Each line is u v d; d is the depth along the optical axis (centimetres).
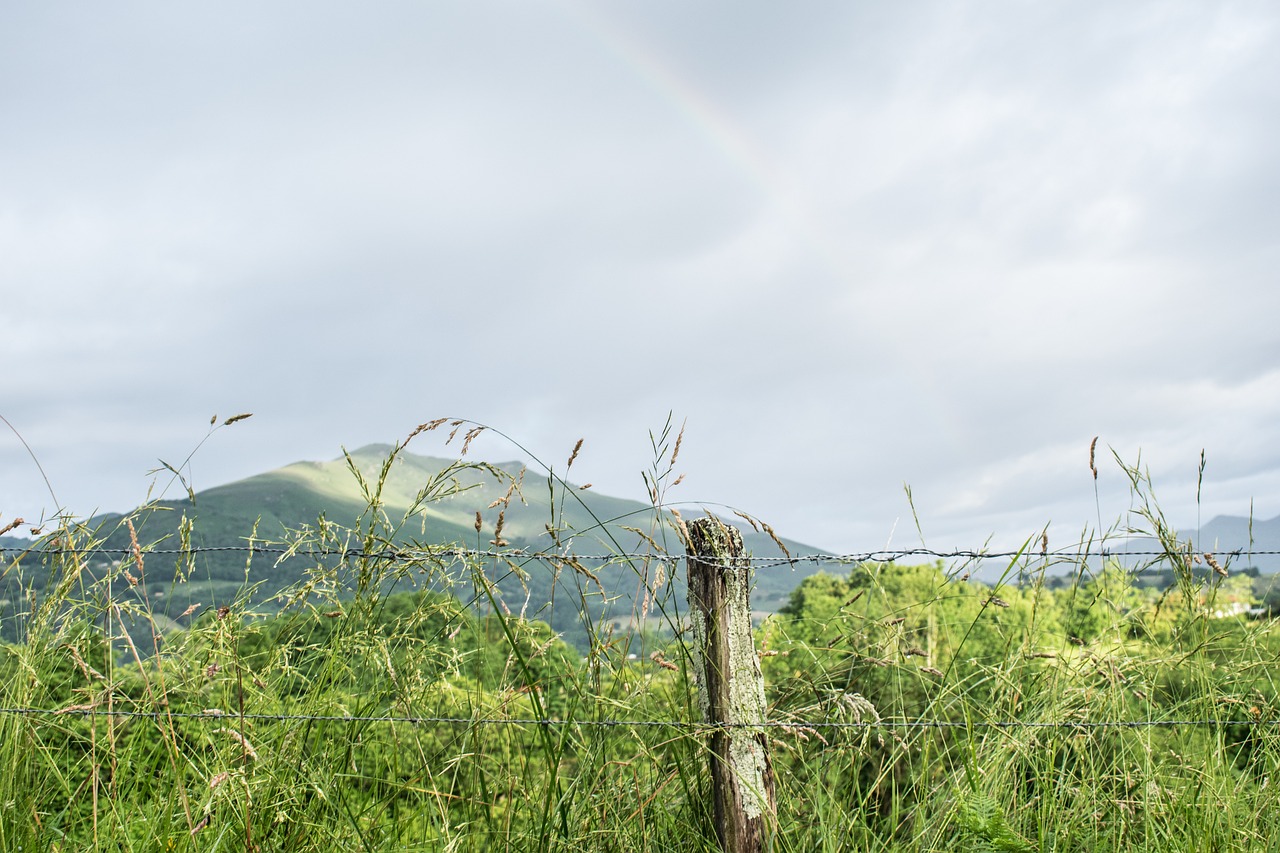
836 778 381
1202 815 342
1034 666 389
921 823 357
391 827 354
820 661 412
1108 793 365
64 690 357
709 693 347
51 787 359
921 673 380
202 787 331
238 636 344
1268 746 366
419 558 349
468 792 358
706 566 349
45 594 351
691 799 362
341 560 351
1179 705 383
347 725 352
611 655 360
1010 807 363
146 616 335
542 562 350
